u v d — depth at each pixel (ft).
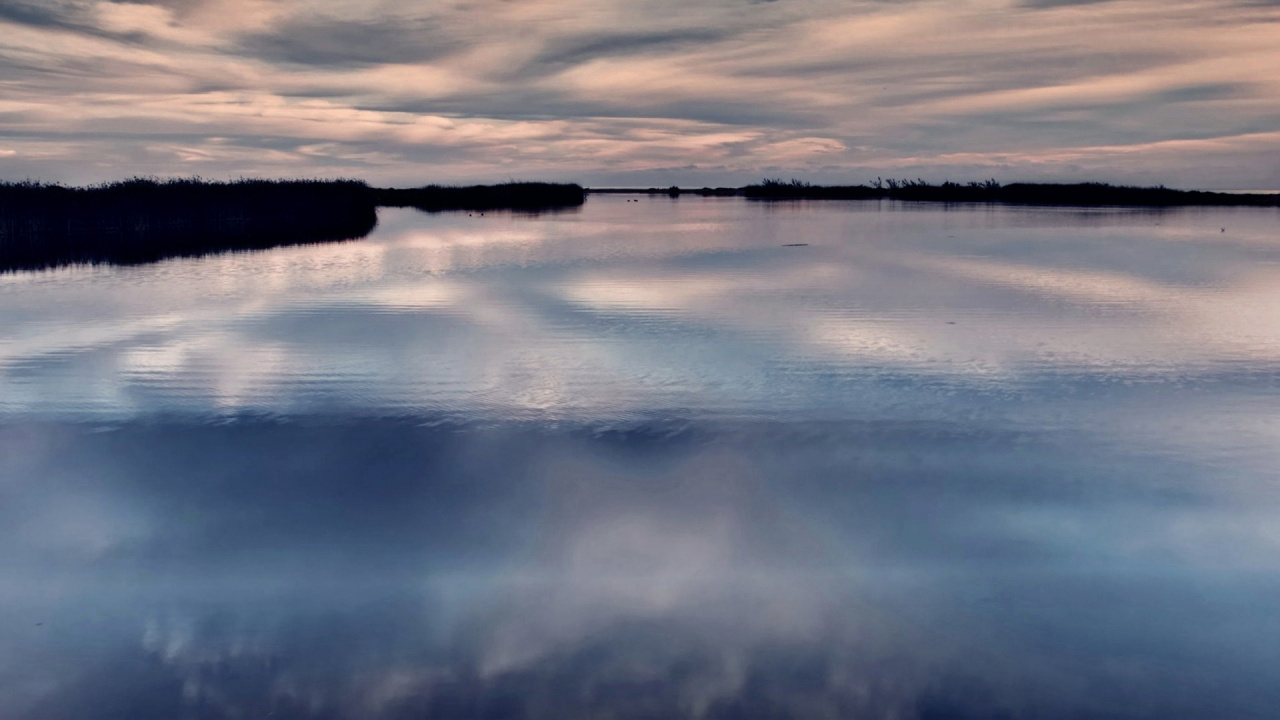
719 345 30.42
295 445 20.36
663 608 13.35
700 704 11.04
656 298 40.98
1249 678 11.45
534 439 20.71
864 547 15.23
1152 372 26.30
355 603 13.56
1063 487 17.62
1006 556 14.82
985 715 10.80
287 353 29.58
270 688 11.43
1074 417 21.99
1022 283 45.14
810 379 25.75
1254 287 43.21
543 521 16.31
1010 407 22.88
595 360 28.37
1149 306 37.81
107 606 13.51
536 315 36.70
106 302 41.24
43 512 16.78
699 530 15.94
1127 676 11.53
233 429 21.52
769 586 13.97
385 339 31.89
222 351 29.99
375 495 17.54
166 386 25.36
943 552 14.98
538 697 11.19
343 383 25.61
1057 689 11.28
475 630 12.78
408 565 14.73
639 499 17.30
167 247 73.72
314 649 12.34
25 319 36.60
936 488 17.65
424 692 11.32
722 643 12.42
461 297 41.73
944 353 28.94
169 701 11.19
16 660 12.10
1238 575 14.07
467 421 22.06
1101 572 14.24
